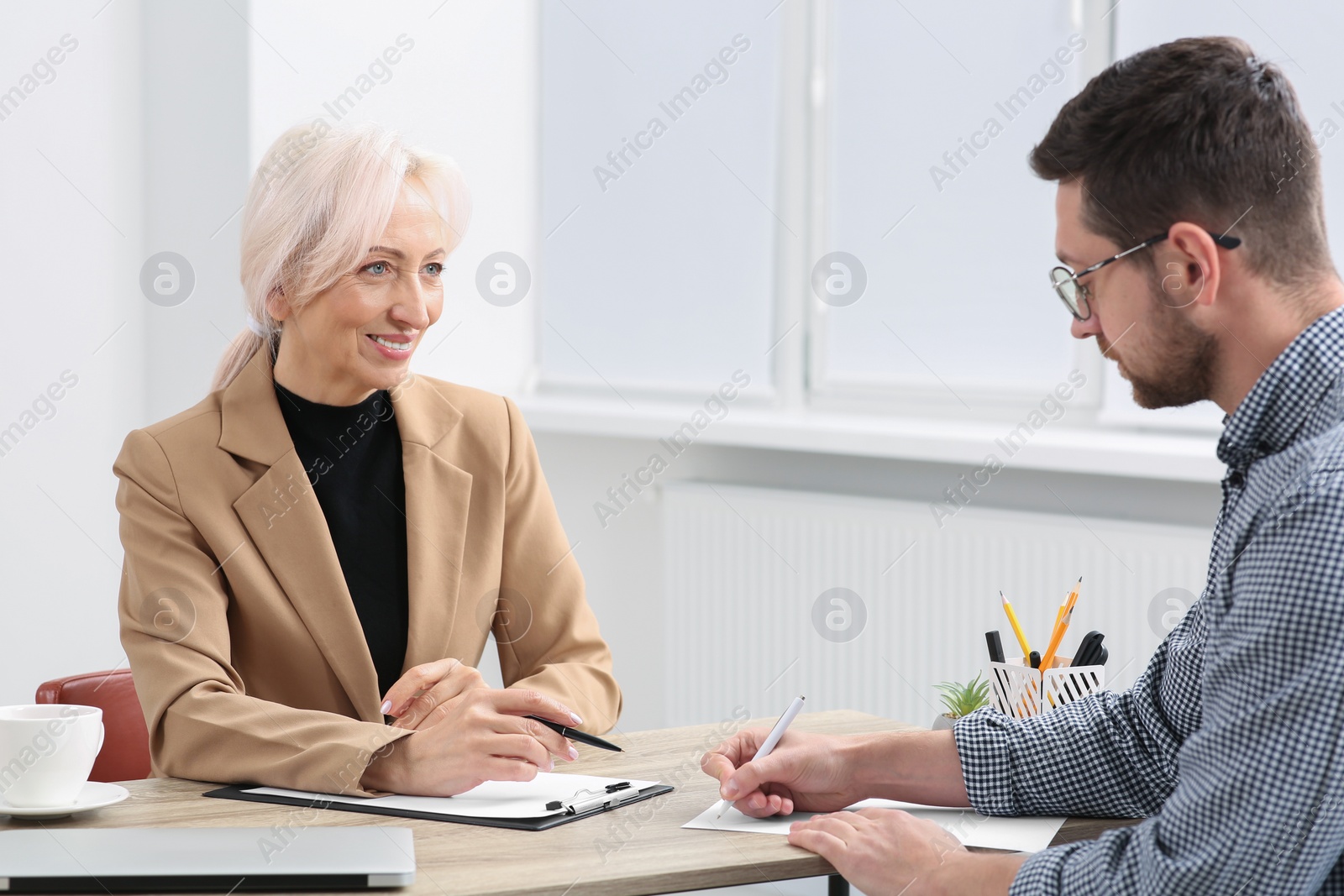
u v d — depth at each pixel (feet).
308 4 9.90
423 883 3.28
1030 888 3.32
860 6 10.46
